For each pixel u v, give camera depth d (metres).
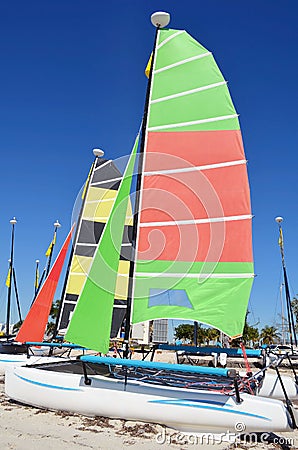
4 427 5.95
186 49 8.31
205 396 6.06
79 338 6.70
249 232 7.38
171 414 6.11
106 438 5.61
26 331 10.52
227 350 7.55
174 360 15.56
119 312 11.34
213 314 7.05
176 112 8.02
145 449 5.28
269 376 7.78
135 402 6.31
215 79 8.16
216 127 7.91
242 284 7.14
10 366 7.40
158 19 8.30
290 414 5.99
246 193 7.58
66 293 12.67
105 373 7.65
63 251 11.23
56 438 5.54
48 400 6.82
